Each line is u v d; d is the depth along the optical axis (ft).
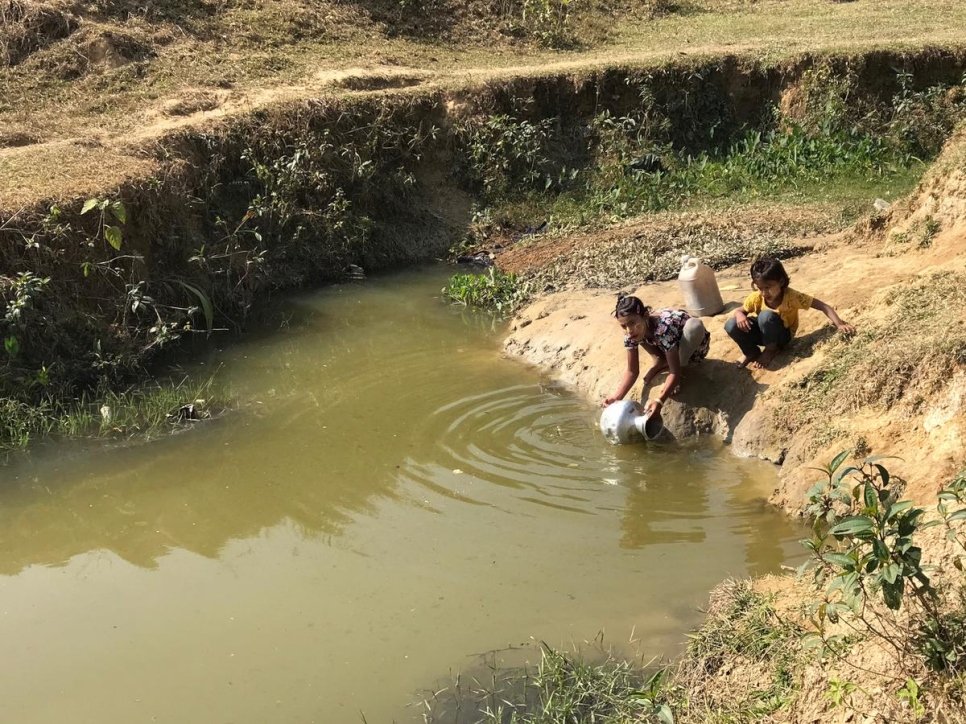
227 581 18.92
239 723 14.94
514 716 14.49
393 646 16.60
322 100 44.24
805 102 50.11
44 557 20.45
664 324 23.26
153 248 34.22
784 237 35.86
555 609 17.33
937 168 29.96
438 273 41.04
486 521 20.35
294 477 23.07
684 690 14.85
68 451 25.29
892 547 12.30
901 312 22.62
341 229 40.96
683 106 50.16
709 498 21.01
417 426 25.35
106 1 51.29
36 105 44.27
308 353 31.89
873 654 13.33
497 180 46.32
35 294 28.78
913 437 19.31
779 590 16.79
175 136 39.58
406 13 58.65
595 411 25.68
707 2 69.92
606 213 44.78
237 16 54.03
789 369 23.35
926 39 53.52
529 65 53.78
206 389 28.84
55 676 16.28
